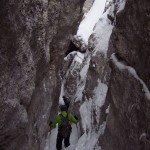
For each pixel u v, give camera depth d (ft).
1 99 10.98
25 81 13.52
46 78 20.56
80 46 46.03
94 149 20.93
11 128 12.34
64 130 24.64
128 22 15.24
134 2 14.56
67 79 44.42
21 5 12.29
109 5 39.50
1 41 10.60
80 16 27.02
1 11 10.14
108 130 18.33
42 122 20.62
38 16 15.07
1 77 10.94
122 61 16.43
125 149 15.42
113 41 17.11
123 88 15.64
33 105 16.98
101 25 36.22
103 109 22.84
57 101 30.30
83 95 32.48
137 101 14.08
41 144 21.43
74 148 24.89
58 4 19.69
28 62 13.70
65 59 46.50
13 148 13.88
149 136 12.82
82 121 28.60
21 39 12.57
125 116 15.30
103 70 28.17
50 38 19.38
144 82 13.88
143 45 13.87
